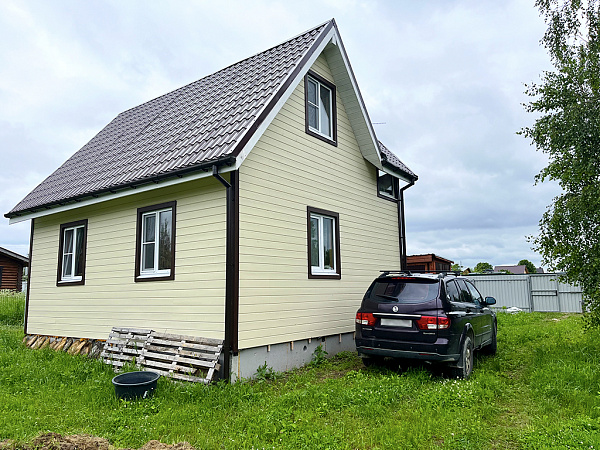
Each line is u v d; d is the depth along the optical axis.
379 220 12.09
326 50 10.44
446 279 7.72
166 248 8.62
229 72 11.63
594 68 8.92
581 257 8.69
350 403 5.75
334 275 9.91
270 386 7.04
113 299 9.44
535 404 5.82
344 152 10.89
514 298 21.53
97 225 10.14
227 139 7.38
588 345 9.08
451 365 7.07
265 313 7.86
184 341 7.65
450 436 4.61
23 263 25.75
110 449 4.41
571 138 8.70
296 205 9.01
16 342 11.41
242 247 7.52
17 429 4.88
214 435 4.82
